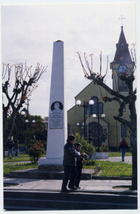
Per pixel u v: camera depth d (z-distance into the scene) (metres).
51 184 9.51
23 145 33.16
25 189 8.41
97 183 9.55
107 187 8.65
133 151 8.52
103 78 10.63
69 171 8.04
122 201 7.45
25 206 7.81
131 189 8.34
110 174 11.23
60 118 12.49
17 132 25.02
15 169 13.04
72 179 8.27
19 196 8.05
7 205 7.89
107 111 40.12
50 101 12.66
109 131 39.56
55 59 12.84
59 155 12.29
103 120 39.41
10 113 12.87
